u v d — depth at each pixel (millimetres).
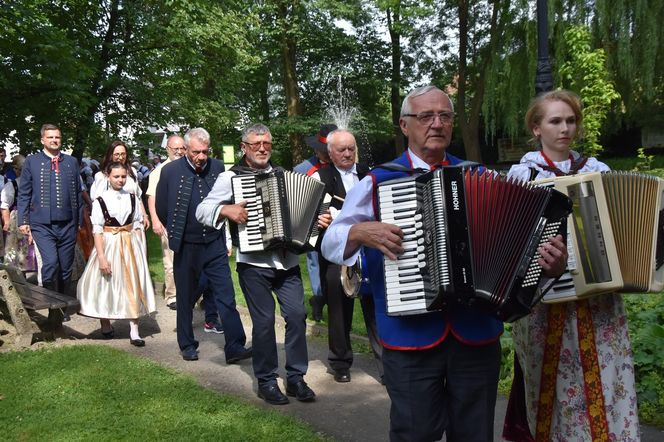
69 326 7457
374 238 2730
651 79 16391
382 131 29312
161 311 8188
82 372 5418
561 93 3461
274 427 4270
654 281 3254
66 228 7570
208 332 7125
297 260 4969
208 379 5457
